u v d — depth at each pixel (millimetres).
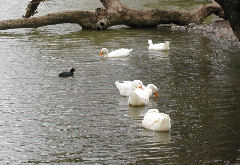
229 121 13133
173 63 19812
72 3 34875
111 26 28781
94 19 27484
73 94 15656
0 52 21422
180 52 21859
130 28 28172
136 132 12508
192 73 18172
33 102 14867
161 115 12609
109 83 16922
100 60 20344
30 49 22125
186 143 11742
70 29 27578
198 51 22000
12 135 12336
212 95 15445
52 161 10805
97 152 11266
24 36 25266
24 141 11969
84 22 27359
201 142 11781
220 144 11648
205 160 10750
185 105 14562
